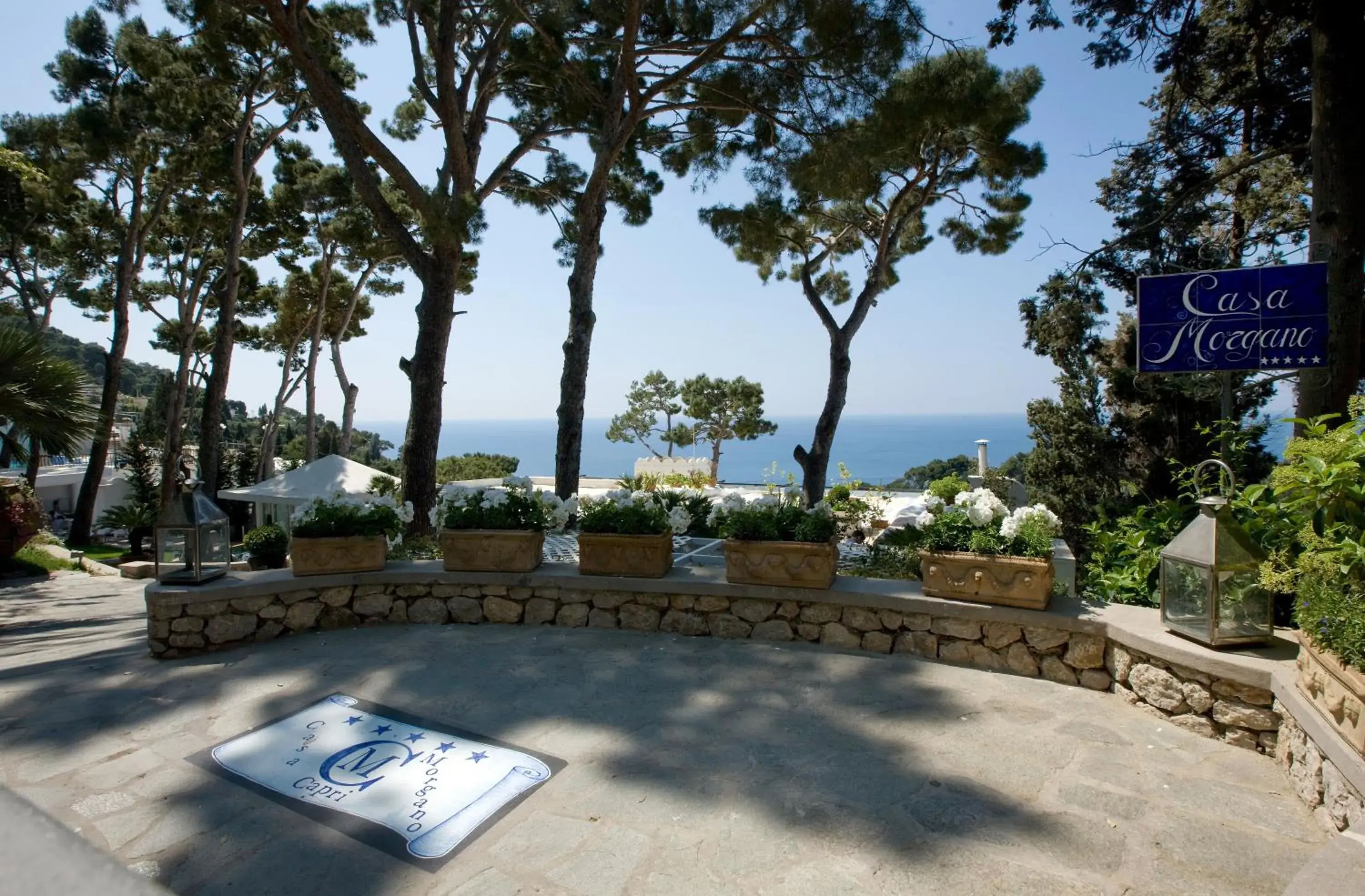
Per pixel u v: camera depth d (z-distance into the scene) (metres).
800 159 8.26
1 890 0.46
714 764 2.94
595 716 3.43
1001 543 3.93
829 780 2.79
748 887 2.18
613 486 21.25
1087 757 2.95
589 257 9.41
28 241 19.66
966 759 2.95
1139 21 7.61
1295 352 4.35
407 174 7.71
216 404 16.92
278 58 14.06
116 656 4.64
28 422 7.29
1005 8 7.56
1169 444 8.43
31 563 11.86
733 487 19.36
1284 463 3.30
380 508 5.12
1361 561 2.50
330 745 3.18
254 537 7.35
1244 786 2.71
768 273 14.45
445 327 8.86
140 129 15.73
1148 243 9.40
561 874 2.26
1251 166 8.60
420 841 2.46
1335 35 5.31
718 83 8.27
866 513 7.72
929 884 2.18
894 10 6.74
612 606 4.84
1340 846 2.03
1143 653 3.38
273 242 20.25
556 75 9.57
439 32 8.71
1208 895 2.11
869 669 3.96
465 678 3.95
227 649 4.62
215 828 2.55
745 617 4.55
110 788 2.84
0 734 3.35
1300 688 2.69
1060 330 9.04
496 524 5.01
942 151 10.52
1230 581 3.09
